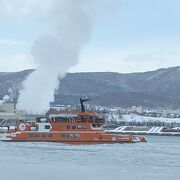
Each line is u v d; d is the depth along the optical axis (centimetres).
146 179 11650
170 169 13450
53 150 17738
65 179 11569
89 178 11700
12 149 17875
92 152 17425
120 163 14625
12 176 11844
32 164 14000
